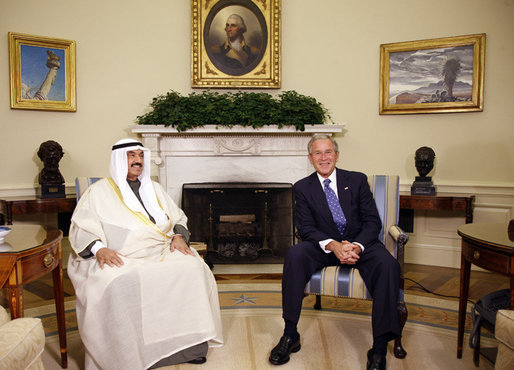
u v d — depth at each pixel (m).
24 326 1.42
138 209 2.40
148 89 4.56
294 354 2.32
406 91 4.38
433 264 4.41
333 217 2.58
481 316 2.08
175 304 2.13
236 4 4.58
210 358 2.27
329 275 2.29
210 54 4.58
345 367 2.17
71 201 3.81
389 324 2.07
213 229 4.21
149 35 4.54
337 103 4.60
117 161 2.42
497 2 4.02
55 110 4.22
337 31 4.56
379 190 2.73
